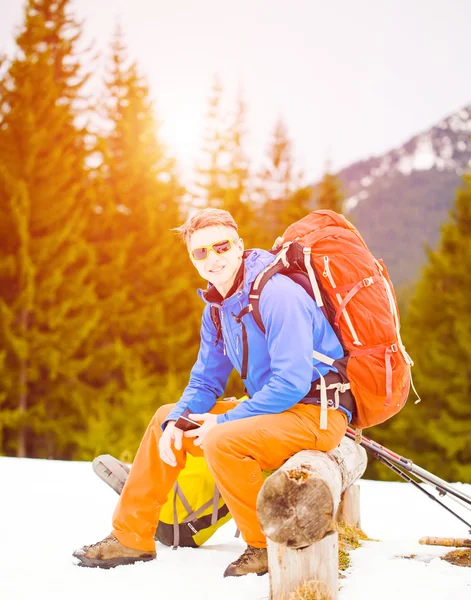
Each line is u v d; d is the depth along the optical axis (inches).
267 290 98.0
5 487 194.9
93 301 1051.9
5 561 111.7
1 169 1013.2
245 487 95.4
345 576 101.0
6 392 980.6
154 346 1158.3
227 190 1604.3
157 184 1470.2
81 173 1317.7
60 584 98.0
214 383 115.0
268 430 94.4
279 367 95.0
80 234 1178.0
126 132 1544.0
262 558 99.2
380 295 100.7
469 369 966.4
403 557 113.2
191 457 122.9
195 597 91.1
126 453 291.6
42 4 1483.8
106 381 1139.9
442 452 980.6
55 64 1480.1
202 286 1266.0
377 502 199.2
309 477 83.7
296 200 1657.2
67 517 154.3
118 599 90.7
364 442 109.8
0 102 1133.7
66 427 989.8
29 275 968.3
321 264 100.7
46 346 978.7
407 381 103.6
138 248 1295.5
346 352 101.0
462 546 119.3
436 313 1048.2
